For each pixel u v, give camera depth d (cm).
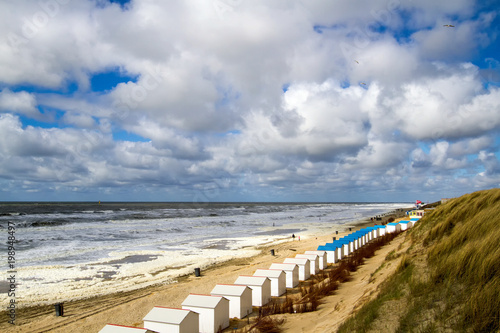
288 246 4231
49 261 3256
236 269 2944
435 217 1986
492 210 1248
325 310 1523
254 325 1442
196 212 12412
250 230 6344
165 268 3038
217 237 5238
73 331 1599
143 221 7825
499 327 738
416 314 929
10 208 12369
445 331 805
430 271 1175
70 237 4869
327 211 15525
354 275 2197
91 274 2788
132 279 2642
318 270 2612
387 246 3231
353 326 1036
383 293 1202
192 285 2377
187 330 1332
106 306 1983
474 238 1180
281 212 14000
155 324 1318
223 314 1509
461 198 1955
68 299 2128
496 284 837
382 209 18138
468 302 860
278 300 1912
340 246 3072
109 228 6169
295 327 1342
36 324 1698
